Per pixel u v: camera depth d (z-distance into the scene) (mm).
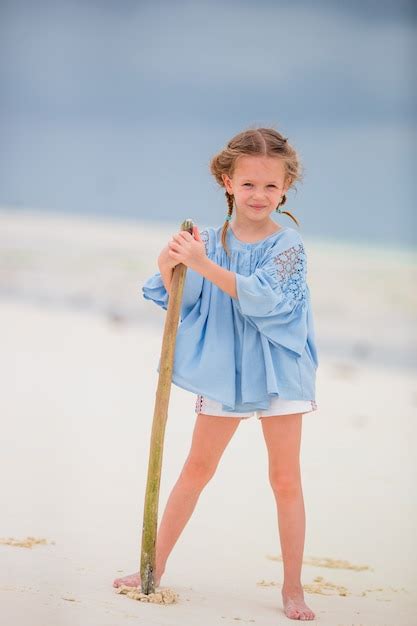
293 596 3549
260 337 3637
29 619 3109
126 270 14805
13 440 6262
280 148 3666
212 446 3703
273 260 3652
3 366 8867
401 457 6312
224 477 5660
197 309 3705
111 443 6328
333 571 4168
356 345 11727
